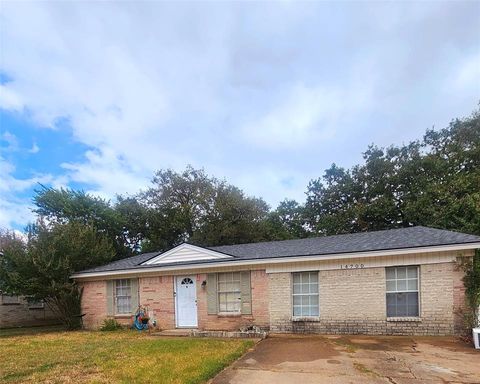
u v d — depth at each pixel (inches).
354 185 1158.3
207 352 350.6
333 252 469.7
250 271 526.9
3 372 297.6
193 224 1393.9
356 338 418.3
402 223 1044.5
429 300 429.1
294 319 490.0
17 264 644.1
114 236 1148.5
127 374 278.5
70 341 480.4
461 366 279.1
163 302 589.3
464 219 831.7
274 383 247.0
